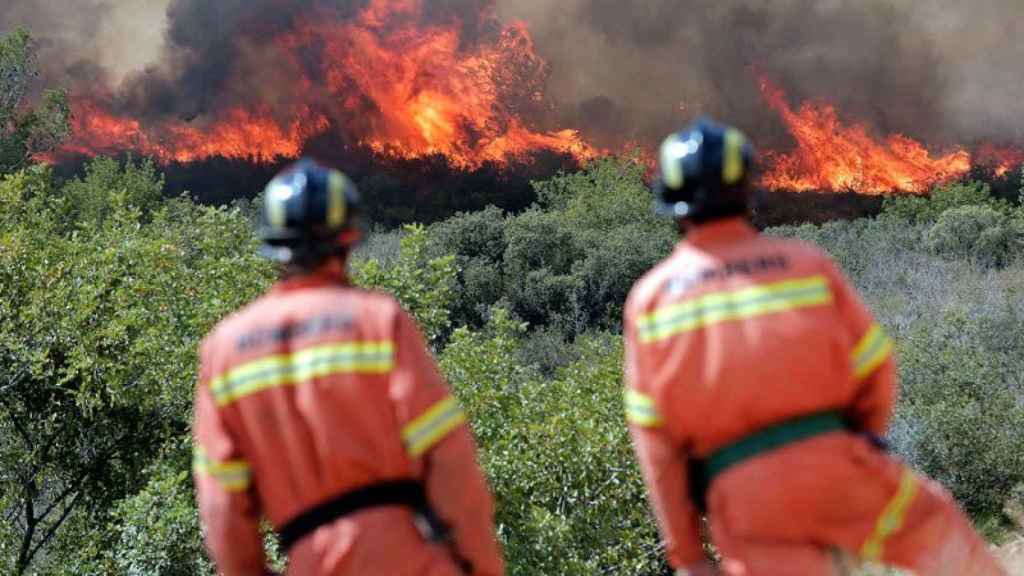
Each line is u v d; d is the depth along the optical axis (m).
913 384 13.54
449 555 2.77
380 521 2.72
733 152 2.94
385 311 2.84
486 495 2.79
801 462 2.71
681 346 2.82
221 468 2.85
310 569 2.73
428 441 2.71
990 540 10.38
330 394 2.74
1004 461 11.09
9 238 13.45
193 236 14.33
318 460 2.75
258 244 13.36
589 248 28.31
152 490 11.41
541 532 8.56
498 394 10.24
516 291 26.67
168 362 12.48
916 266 28.05
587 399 9.93
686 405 2.80
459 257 28.23
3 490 13.62
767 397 2.73
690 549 2.90
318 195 2.91
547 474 9.28
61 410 13.69
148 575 10.94
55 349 13.36
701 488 2.94
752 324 2.78
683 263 2.93
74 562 12.70
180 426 13.78
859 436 2.82
